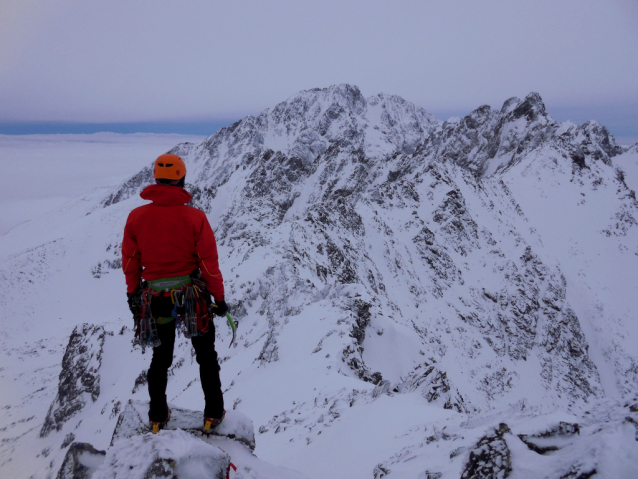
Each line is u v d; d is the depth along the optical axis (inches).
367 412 473.4
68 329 3986.2
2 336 3875.5
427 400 558.3
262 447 563.5
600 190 5438.0
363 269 2677.2
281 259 2182.6
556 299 3344.0
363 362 958.4
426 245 3486.7
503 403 2474.2
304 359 951.6
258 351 1339.8
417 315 2770.7
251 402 831.7
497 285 3415.4
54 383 2869.1
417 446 291.0
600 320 3636.8
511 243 3870.6
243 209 5423.2
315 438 485.4
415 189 4131.4
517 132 7770.7
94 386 2049.7
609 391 3107.8
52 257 5182.1
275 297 1775.3
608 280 4121.6
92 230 5895.7
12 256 6968.5
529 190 5280.5
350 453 388.8
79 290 4771.2
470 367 2630.4
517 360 2950.3
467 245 3651.6
